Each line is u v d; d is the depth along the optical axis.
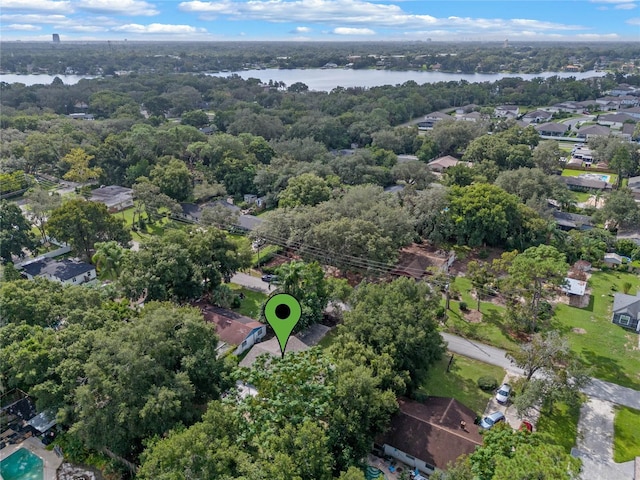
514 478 23.61
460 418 36.50
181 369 35.31
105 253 52.66
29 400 38.31
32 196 72.75
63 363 33.91
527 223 68.62
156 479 25.80
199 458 26.42
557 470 23.52
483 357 47.19
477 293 57.25
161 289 48.22
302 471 26.48
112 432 30.75
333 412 31.44
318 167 91.31
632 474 33.53
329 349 38.72
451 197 71.06
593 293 59.50
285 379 30.98
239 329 48.00
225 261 55.16
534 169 86.56
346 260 58.25
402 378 36.25
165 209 83.62
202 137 114.31
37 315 40.41
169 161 96.50
